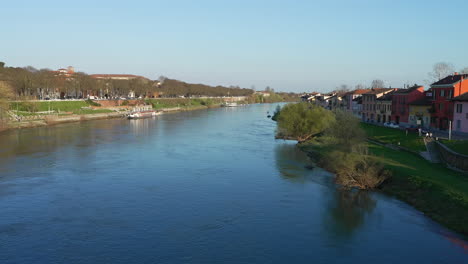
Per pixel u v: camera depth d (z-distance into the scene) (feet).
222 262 99.55
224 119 534.37
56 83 602.03
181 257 102.27
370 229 118.93
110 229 120.37
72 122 455.63
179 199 149.59
